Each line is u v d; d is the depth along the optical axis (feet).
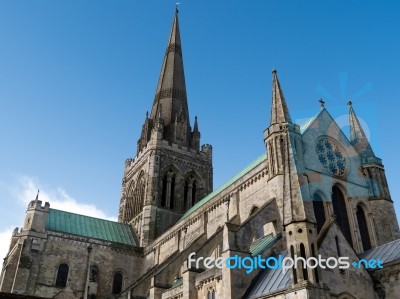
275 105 181.88
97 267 259.60
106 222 307.17
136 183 332.19
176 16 429.38
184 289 160.45
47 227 264.93
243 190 200.75
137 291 203.72
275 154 171.63
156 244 268.00
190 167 330.34
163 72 387.55
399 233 173.88
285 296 114.11
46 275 241.55
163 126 346.54
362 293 121.90
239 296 132.67
